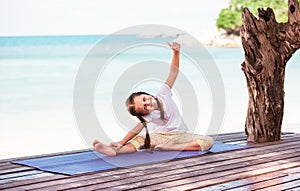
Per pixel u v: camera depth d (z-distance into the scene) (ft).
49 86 42.06
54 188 10.94
